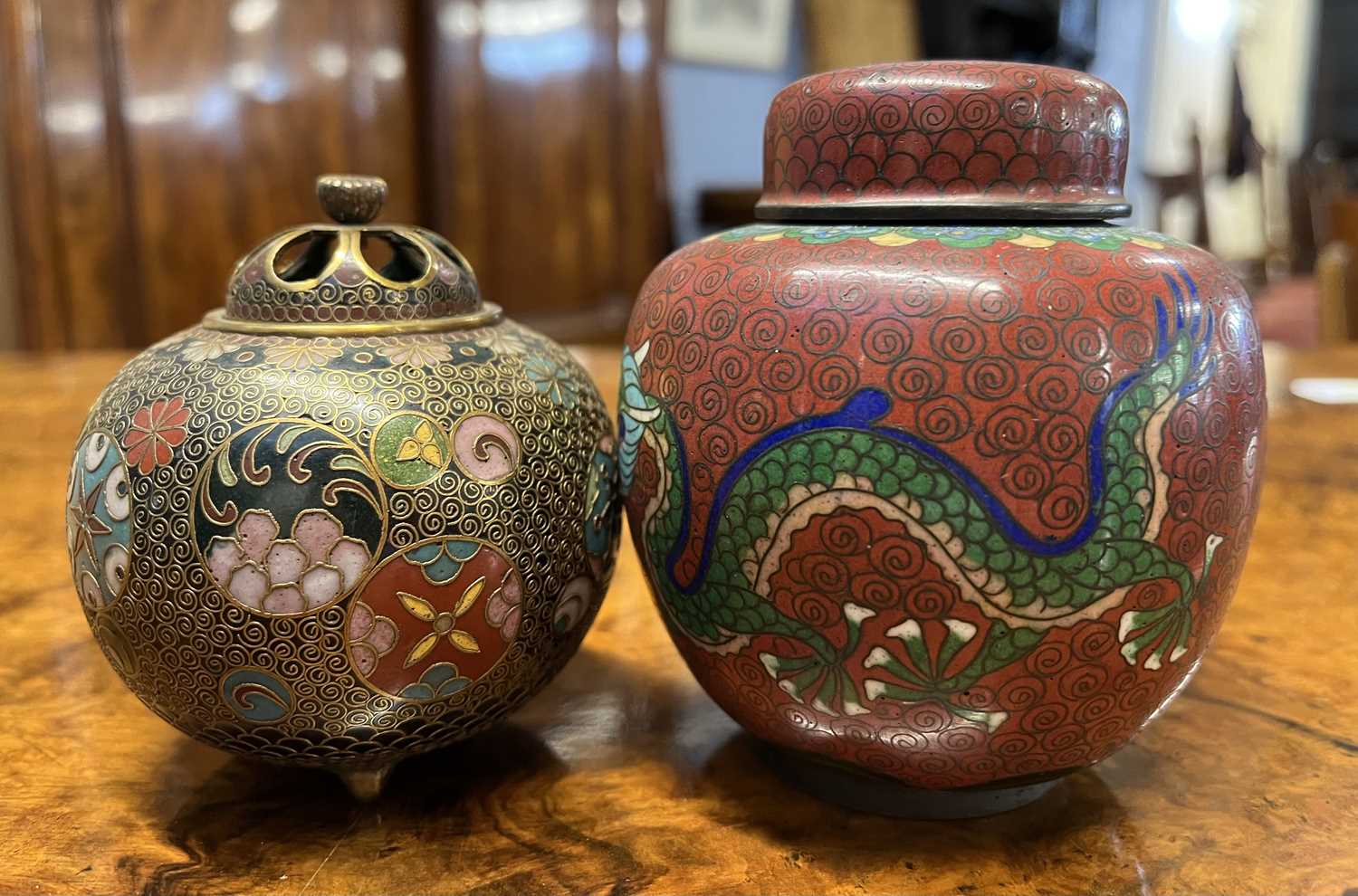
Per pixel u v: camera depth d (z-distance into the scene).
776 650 0.52
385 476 0.50
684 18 2.44
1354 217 1.86
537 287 2.10
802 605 0.50
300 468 0.49
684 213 2.55
